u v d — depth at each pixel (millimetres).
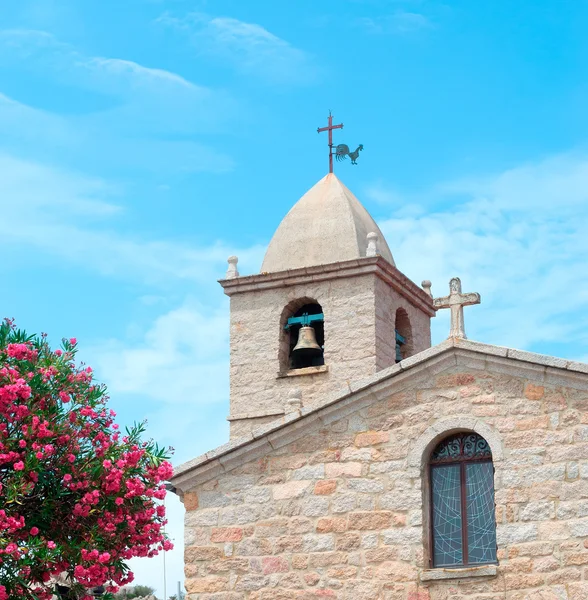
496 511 22156
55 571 21547
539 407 22406
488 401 22766
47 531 21859
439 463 23172
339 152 38812
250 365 35906
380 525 22938
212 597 23656
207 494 24281
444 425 22922
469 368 23031
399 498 22922
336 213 37062
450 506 22906
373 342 34750
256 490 23969
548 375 22469
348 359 34875
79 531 21984
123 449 22359
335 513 23312
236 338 36250
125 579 22500
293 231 37250
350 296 35375
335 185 38000
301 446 23875
